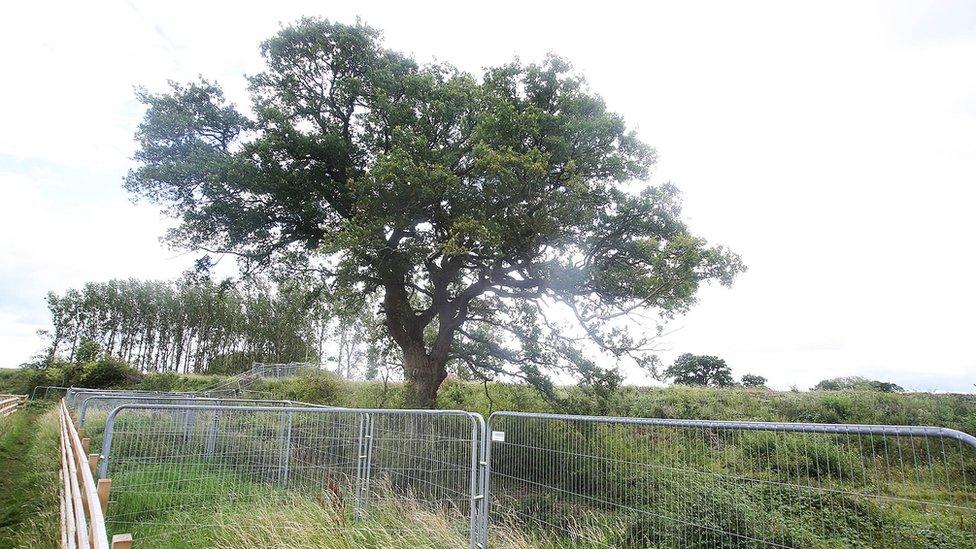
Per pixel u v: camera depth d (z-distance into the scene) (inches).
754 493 130.8
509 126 605.0
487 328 798.5
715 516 137.0
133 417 258.4
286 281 759.1
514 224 584.1
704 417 863.1
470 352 742.5
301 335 2346.2
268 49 730.2
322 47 723.4
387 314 730.8
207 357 2672.2
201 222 694.5
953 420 745.6
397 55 745.0
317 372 1122.0
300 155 689.6
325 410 253.0
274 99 748.0
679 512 146.0
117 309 2586.1
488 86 684.7
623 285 604.4
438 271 711.7
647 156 684.1
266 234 713.0
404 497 230.2
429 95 703.1
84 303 2529.5
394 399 847.1
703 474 142.2
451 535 204.2
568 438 181.0
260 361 2431.1
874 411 812.6
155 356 2669.8
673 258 566.3
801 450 124.3
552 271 604.4
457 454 217.6
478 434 213.6
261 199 698.2
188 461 261.3
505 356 717.3
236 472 262.7
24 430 697.0
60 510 216.7
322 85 755.4
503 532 195.8
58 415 633.6
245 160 660.7
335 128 719.1
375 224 578.9
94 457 226.8
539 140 629.0
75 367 1670.8
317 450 261.0
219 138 740.0
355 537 213.3
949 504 98.9
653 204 629.0
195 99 722.8
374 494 237.6
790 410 869.2
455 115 683.4
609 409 692.1
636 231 643.5
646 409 887.1
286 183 654.5
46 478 343.0
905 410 796.0
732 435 137.6
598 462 170.2
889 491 108.0
